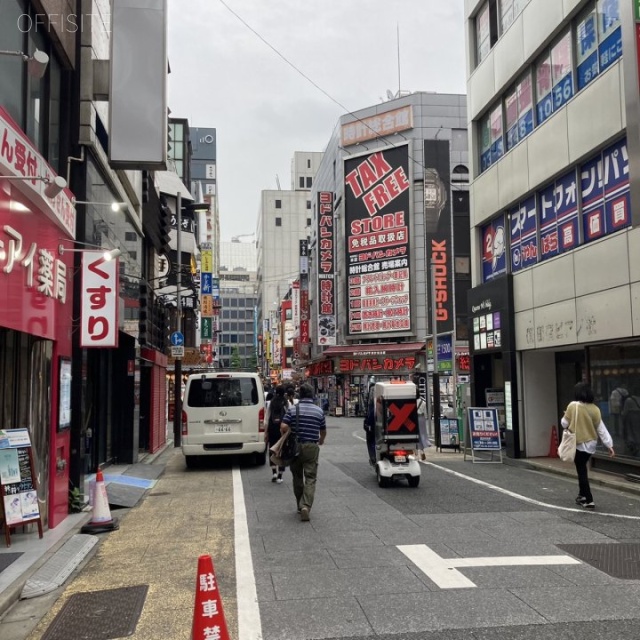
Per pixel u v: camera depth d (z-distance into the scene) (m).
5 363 7.54
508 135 15.74
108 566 6.08
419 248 36.84
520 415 14.65
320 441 8.18
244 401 13.60
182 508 9.01
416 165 37.25
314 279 51.03
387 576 5.48
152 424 16.78
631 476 10.49
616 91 10.80
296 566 5.84
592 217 11.90
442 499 9.35
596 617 4.45
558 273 12.91
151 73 9.75
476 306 17.17
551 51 13.48
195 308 29.48
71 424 8.70
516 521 7.72
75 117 9.14
